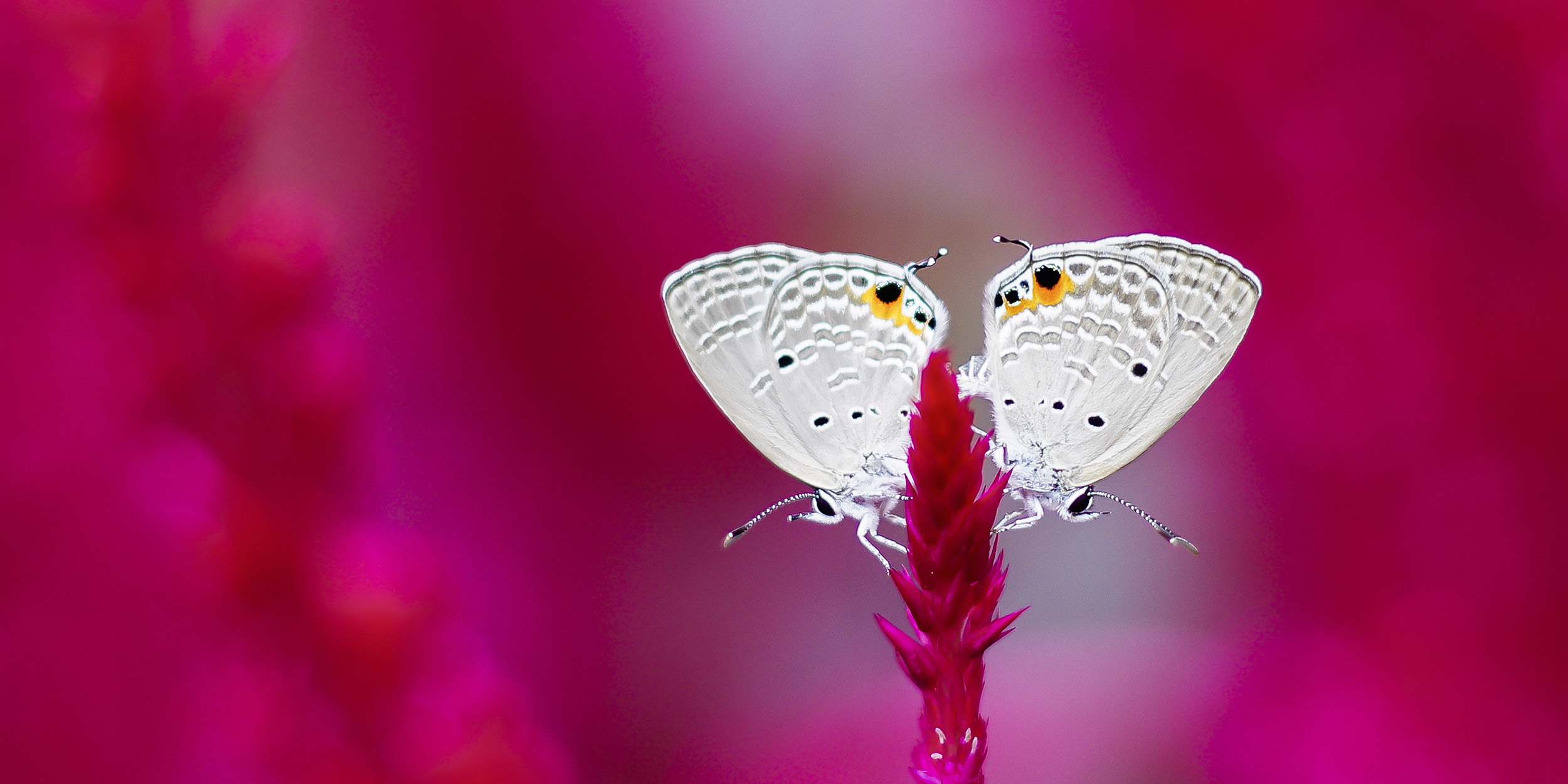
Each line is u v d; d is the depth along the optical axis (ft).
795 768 0.93
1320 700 0.90
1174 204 0.93
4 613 0.83
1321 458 0.91
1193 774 0.91
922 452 0.83
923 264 0.91
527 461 0.93
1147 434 0.92
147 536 0.83
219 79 0.50
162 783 0.82
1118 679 0.93
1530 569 0.89
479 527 0.93
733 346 0.92
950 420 0.83
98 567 0.83
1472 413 0.90
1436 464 0.90
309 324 0.50
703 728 0.93
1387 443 0.91
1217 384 0.93
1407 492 0.90
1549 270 0.90
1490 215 0.91
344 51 0.93
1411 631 0.89
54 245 0.83
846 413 0.91
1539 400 0.90
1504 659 0.89
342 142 0.93
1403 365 0.91
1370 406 0.91
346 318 0.93
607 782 0.92
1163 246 0.91
